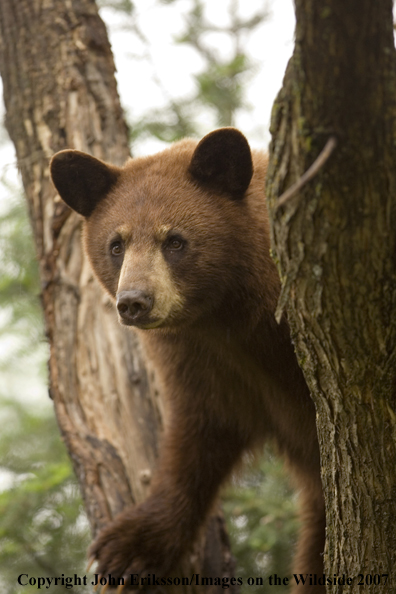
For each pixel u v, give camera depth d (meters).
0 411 14.34
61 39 10.92
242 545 11.79
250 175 7.55
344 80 4.39
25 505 11.26
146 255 7.30
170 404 9.06
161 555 8.82
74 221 10.05
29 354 14.16
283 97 4.71
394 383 5.65
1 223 13.38
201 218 7.49
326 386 5.66
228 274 7.59
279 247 5.15
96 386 9.52
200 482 9.10
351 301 5.10
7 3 11.15
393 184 4.71
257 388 8.51
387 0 4.29
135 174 8.12
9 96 10.94
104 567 8.72
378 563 6.04
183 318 7.60
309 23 4.32
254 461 9.66
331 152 4.54
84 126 10.55
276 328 7.68
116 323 9.79
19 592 11.15
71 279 9.93
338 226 4.81
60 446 13.03
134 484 9.11
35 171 10.41
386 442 5.75
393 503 5.90
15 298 13.57
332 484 6.07
